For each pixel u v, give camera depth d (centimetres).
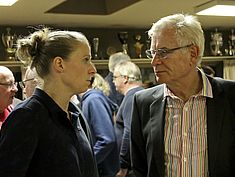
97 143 271
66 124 141
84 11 443
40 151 133
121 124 309
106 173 279
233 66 604
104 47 552
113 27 546
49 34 142
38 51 141
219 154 158
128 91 305
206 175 160
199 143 162
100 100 278
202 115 163
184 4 408
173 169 164
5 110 262
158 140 167
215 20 523
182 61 158
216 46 590
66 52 139
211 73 582
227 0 365
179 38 156
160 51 158
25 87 235
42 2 370
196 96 164
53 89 141
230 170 159
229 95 163
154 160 168
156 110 171
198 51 161
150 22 513
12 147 128
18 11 411
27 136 129
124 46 544
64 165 133
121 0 421
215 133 159
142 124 176
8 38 480
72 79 141
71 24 506
